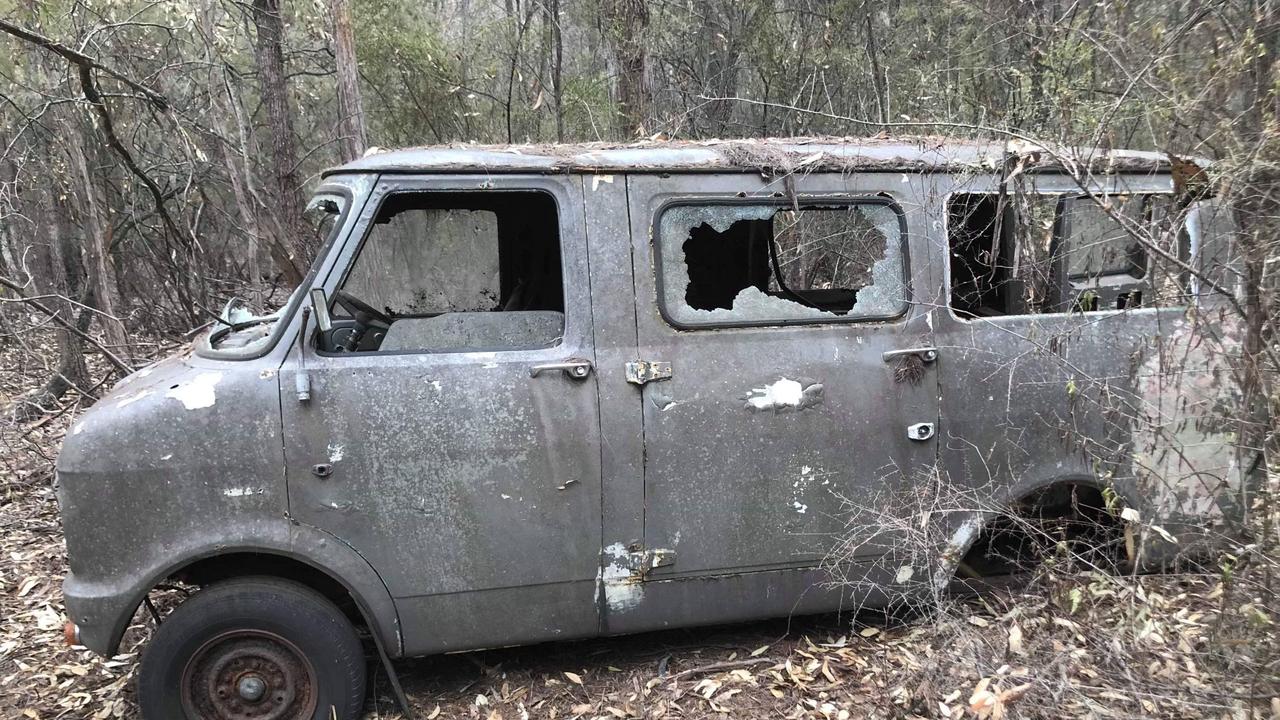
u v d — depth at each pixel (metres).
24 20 6.25
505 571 2.73
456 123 9.20
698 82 9.11
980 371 2.97
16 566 4.25
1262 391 2.43
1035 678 2.48
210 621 2.58
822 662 3.08
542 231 3.34
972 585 3.28
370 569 2.63
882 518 2.90
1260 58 2.39
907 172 2.99
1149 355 3.02
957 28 7.54
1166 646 2.65
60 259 8.30
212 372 2.56
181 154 8.34
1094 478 3.05
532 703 2.95
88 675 3.28
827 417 2.88
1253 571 2.45
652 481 2.78
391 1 8.77
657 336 2.78
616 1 7.48
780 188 2.90
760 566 2.91
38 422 6.02
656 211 2.81
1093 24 3.54
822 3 9.02
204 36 6.58
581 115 9.05
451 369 2.65
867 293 2.99
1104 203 2.60
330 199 2.77
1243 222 2.46
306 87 9.63
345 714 2.71
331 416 2.57
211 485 2.51
